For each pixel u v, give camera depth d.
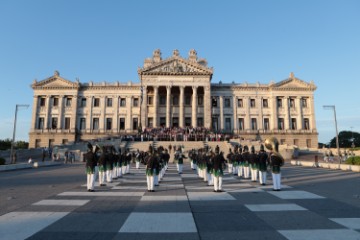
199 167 25.20
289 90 89.81
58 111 86.12
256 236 8.08
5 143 102.75
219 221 9.73
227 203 12.88
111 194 15.29
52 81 86.88
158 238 7.87
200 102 88.25
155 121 80.56
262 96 90.25
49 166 41.94
